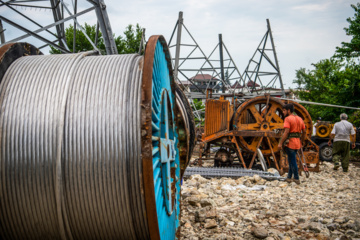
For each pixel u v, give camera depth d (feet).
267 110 39.86
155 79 10.26
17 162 9.98
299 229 15.75
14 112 10.28
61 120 10.02
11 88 10.69
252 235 14.94
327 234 15.06
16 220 10.30
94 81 10.59
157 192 10.06
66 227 10.30
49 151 9.91
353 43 68.90
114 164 9.75
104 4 28.37
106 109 10.07
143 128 8.63
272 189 25.41
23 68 11.17
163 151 10.92
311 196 23.13
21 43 12.10
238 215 17.72
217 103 38.63
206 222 16.43
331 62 97.81
